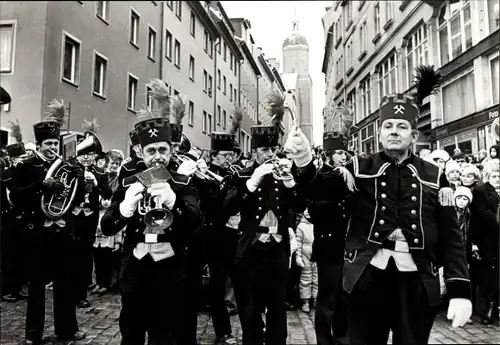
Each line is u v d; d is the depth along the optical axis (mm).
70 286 3477
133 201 2385
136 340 2529
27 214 3404
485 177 3781
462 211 3713
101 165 4203
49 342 3414
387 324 2029
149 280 2506
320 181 2080
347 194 2119
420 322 1897
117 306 4488
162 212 2336
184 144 3527
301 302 3846
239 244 2855
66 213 3514
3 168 3842
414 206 1973
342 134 3141
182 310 2590
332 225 3021
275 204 2840
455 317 1876
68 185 3553
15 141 3721
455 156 3820
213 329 3814
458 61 3672
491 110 3629
